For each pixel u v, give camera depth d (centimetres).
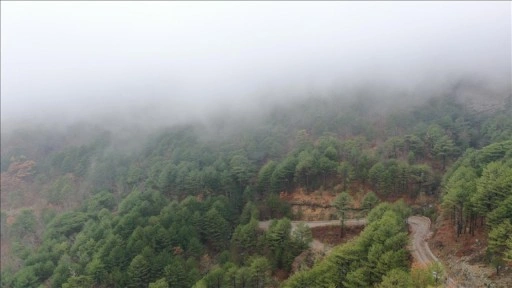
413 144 13738
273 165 13575
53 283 9469
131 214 11506
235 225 11731
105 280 9306
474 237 7519
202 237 10912
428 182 11431
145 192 13838
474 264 6831
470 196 7469
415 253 7925
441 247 7919
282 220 9919
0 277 12319
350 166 12394
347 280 6762
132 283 8956
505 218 6569
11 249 13875
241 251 10325
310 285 7031
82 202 16150
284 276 9219
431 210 10512
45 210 16525
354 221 10881
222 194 13438
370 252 6625
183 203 12081
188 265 9331
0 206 18238
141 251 9719
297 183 13138
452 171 10531
